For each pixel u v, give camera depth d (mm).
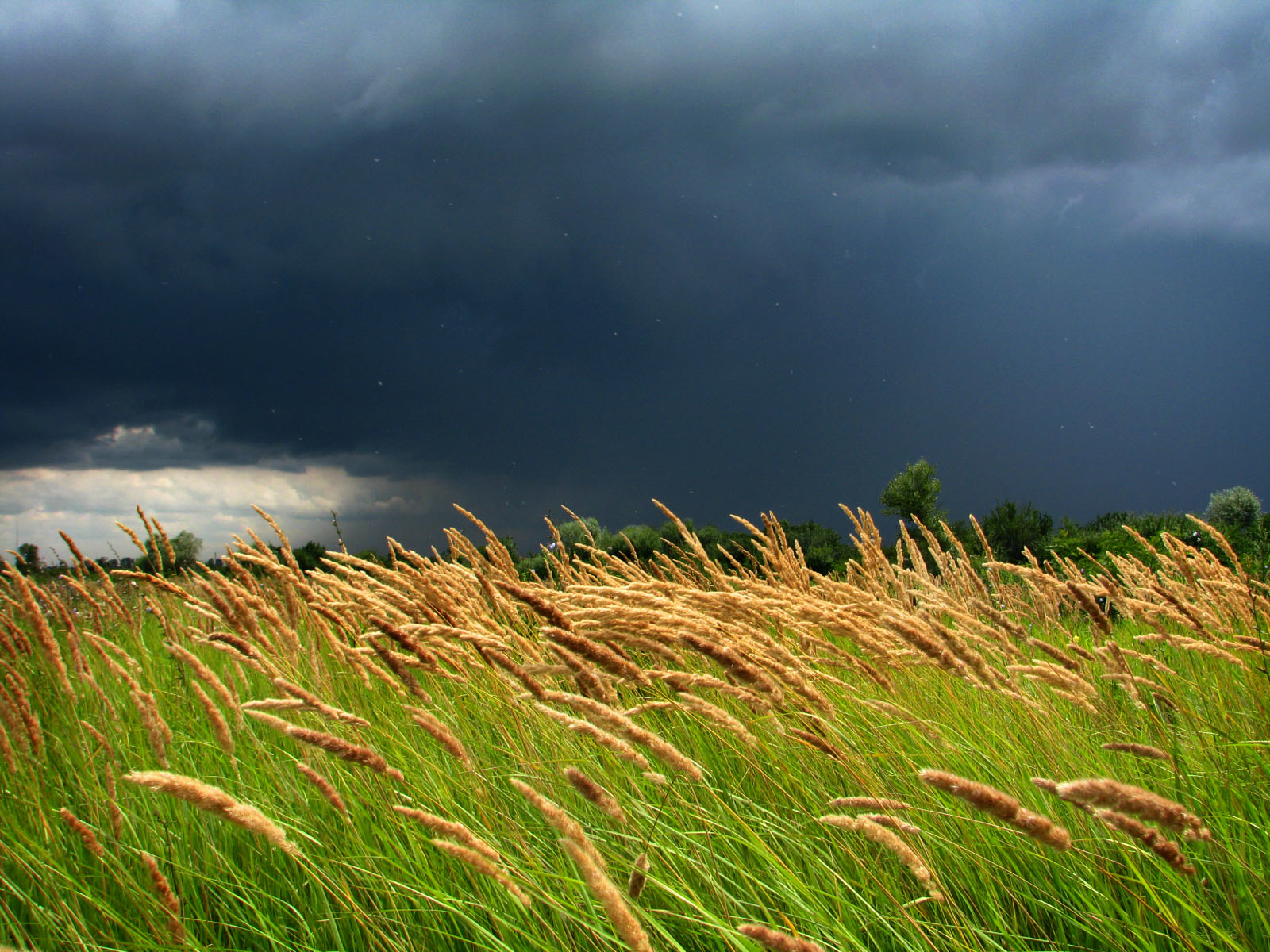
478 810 2541
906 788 2553
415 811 1599
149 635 5602
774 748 2764
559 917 2010
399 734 3148
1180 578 5086
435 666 2928
